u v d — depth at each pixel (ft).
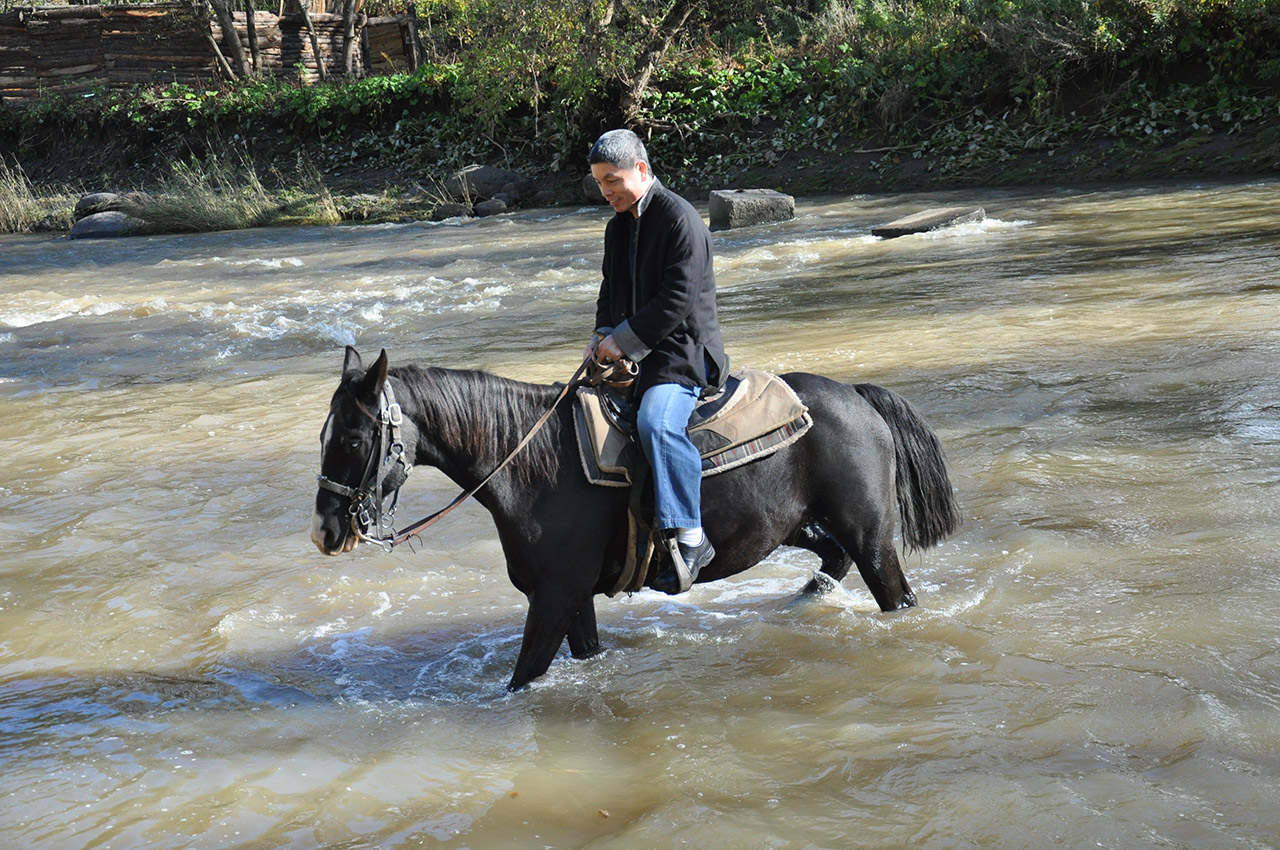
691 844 10.48
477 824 11.32
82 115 111.75
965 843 10.12
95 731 13.88
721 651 15.56
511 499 13.99
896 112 81.41
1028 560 17.34
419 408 13.46
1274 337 28.60
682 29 94.53
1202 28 73.67
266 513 22.76
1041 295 37.83
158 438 28.76
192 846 11.10
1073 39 76.69
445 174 93.25
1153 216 53.47
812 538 17.15
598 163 13.74
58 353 40.98
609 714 13.82
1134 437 22.62
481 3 87.35
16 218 93.86
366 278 55.67
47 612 18.15
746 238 60.34
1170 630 14.40
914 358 30.71
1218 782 10.77
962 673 13.91
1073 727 12.13
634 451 14.14
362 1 121.08
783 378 15.58
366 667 15.85
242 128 106.01
